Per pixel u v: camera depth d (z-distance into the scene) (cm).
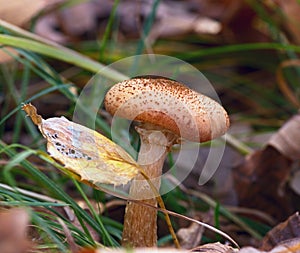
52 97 75
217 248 47
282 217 63
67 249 45
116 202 57
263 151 63
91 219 48
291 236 51
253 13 86
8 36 56
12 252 37
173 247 54
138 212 48
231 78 82
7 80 66
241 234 60
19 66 72
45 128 46
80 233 47
